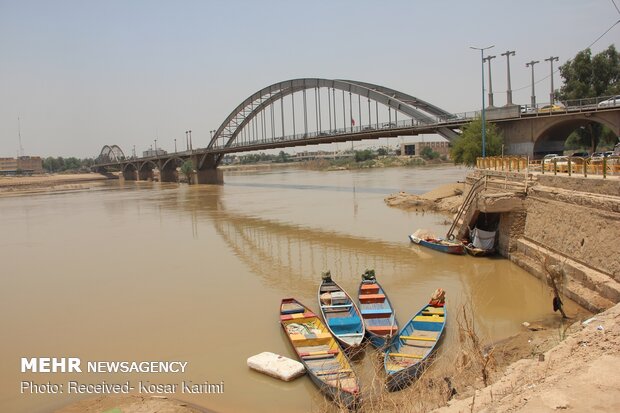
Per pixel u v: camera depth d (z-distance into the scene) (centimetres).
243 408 1530
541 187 2786
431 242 3522
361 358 1756
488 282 2628
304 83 10038
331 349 1784
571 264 2241
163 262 3594
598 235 2097
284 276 3042
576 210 2309
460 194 5853
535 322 1994
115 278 3191
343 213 5703
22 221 6588
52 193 12750
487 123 5475
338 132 8625
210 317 2352
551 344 1559
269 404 1541
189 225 5394
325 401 1321
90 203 8862
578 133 7088
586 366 980
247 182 13188
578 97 6178
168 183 15038
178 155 14400
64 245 4544
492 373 1297
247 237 4475
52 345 2122
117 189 13100
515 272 2755
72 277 3278
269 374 1705
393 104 7262
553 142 5897
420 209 5684
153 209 7238
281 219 5484
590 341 1154
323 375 1567
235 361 1856
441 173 13175
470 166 5962
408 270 2991
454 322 2064
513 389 1016
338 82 8800
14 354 2044
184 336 2131
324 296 2362
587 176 2420
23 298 2842
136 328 2264
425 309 2102
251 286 2845
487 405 974
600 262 2053
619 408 802
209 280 3023
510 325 2009
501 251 3120
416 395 1268
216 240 4400
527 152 5306
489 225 3422
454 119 6203
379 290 2453
